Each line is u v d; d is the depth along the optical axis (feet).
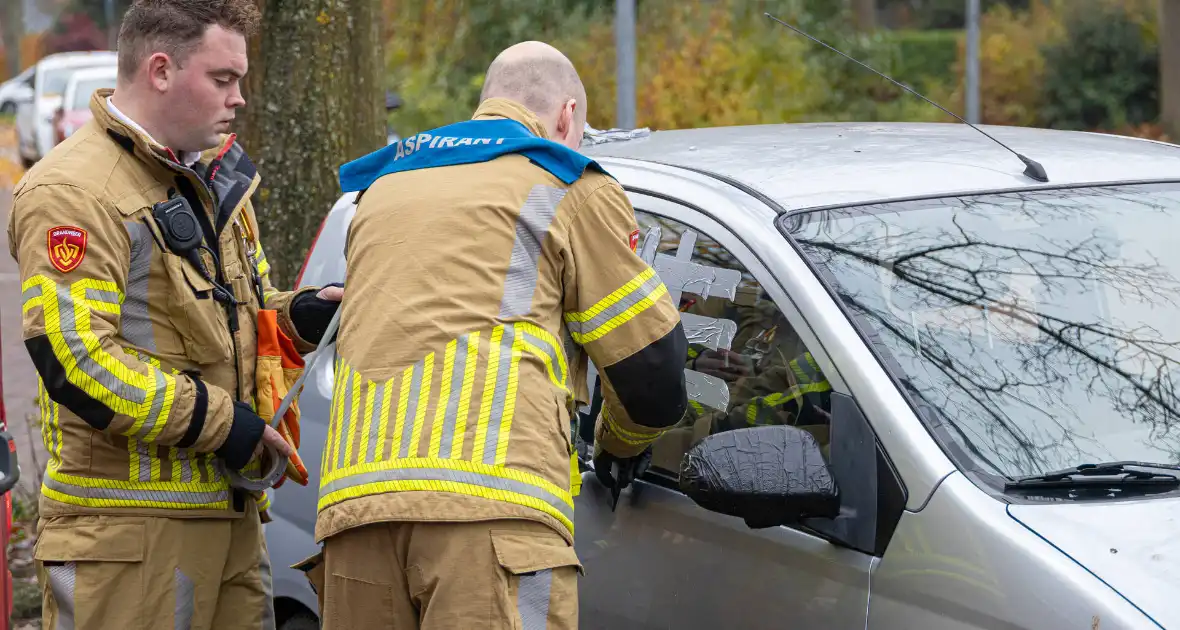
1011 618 10.31
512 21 68.90
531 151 12.28
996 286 12.84
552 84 13.25
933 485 11.10
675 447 13.79
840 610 11.56
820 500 11.41
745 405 13.12
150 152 12.80
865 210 13.48
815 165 14.74
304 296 14.84
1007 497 11.03
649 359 11.93
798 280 12.71
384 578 11.59
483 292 11.70
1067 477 11.29
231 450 13.03
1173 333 12.77
